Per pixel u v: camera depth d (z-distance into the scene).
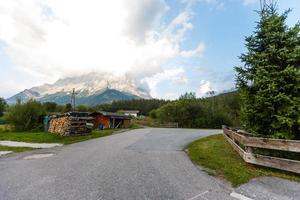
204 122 56.94
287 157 7.60
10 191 5.50
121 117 45.56
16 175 7.06
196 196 4.91
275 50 7.98
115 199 4.79
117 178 6.34
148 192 5.18
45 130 26.47
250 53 8.90
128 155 9.93
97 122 41.94
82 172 7.12
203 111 58.84
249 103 8.75
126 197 4.89
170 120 59.22
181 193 5.09
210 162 8.06
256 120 8.53
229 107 60.62
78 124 21.38
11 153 11.62
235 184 5.65
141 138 17.86
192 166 7.68
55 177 6.65
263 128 8.38
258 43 8.88
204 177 6.34
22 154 11.21
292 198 4.71
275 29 8.51
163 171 7.05
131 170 7.23
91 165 8.11
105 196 4.97
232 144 10.69
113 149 11.88
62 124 21.28
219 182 5.86
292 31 8.16
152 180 6.10
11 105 27.80
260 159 6.93
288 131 7.67
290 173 6.35
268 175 6.25
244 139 7.59
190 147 12.05
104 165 8.05
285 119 7.47
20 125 26.64
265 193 5.01
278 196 4.84
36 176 6.84
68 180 6.27
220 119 57.44
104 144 14.32
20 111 26.61
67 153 11.08
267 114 8.10
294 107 7.55
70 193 5.21
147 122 60.00
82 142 16.08
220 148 10.91
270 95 7.86
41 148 13.21
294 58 7.82
